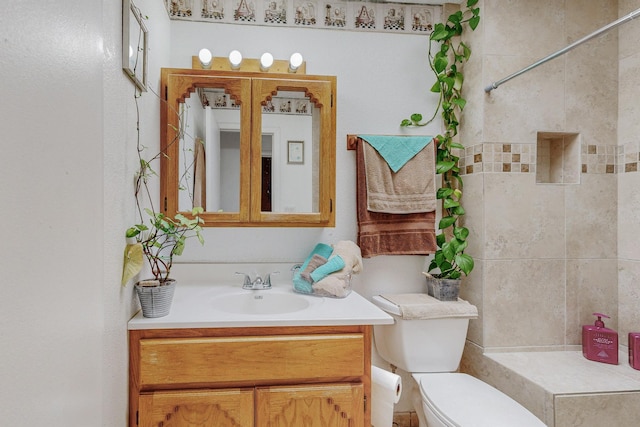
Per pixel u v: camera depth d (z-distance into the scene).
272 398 1.22
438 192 1.84
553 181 1.87
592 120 1.77
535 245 1.74
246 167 1.61
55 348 0.59
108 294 0.98
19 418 0.50
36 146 0.54
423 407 1.44
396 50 1.88
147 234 1.35
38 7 0.54
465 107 1.86
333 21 1.84
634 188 1.71
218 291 1.59
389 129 1.88
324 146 1.65
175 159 1.55
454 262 1.78
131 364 1.17
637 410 1.37
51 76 0.58
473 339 1.79
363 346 1.27
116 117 1.03
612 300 1.78
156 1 1.48
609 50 1.78
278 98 1.68
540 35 1.75
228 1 1.77
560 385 1.40
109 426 0.99
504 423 1.20
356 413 1.25
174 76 1.54
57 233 0.60
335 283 1.54
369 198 1.73
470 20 1.75
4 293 0.47
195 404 1.18
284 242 1.81
